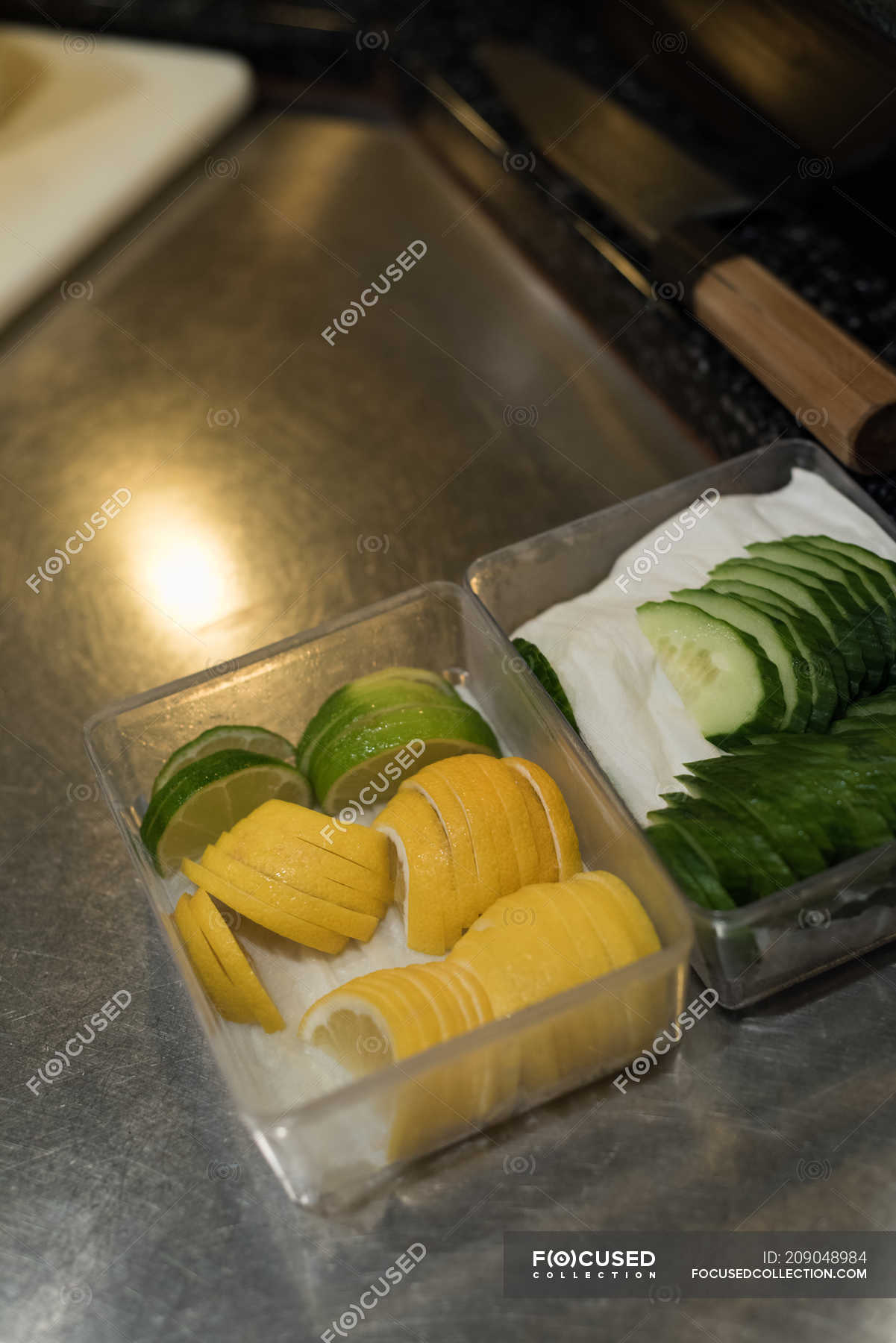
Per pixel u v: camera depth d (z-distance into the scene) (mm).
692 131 660
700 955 427
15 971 468
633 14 673
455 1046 390
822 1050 432
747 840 417
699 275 571
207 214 716
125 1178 424
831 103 570
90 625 562
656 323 614
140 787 475
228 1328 399
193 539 587
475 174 704
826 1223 405
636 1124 422
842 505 502
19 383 653
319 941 435
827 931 428
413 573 567
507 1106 417
